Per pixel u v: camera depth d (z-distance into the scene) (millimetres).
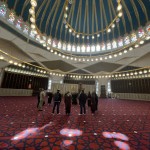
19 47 13359
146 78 17078
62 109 7082
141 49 13867
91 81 22297
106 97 20891
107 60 17125
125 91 19547
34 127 3588
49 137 2877
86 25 19500
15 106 7336
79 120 4613
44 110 6477
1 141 2564
